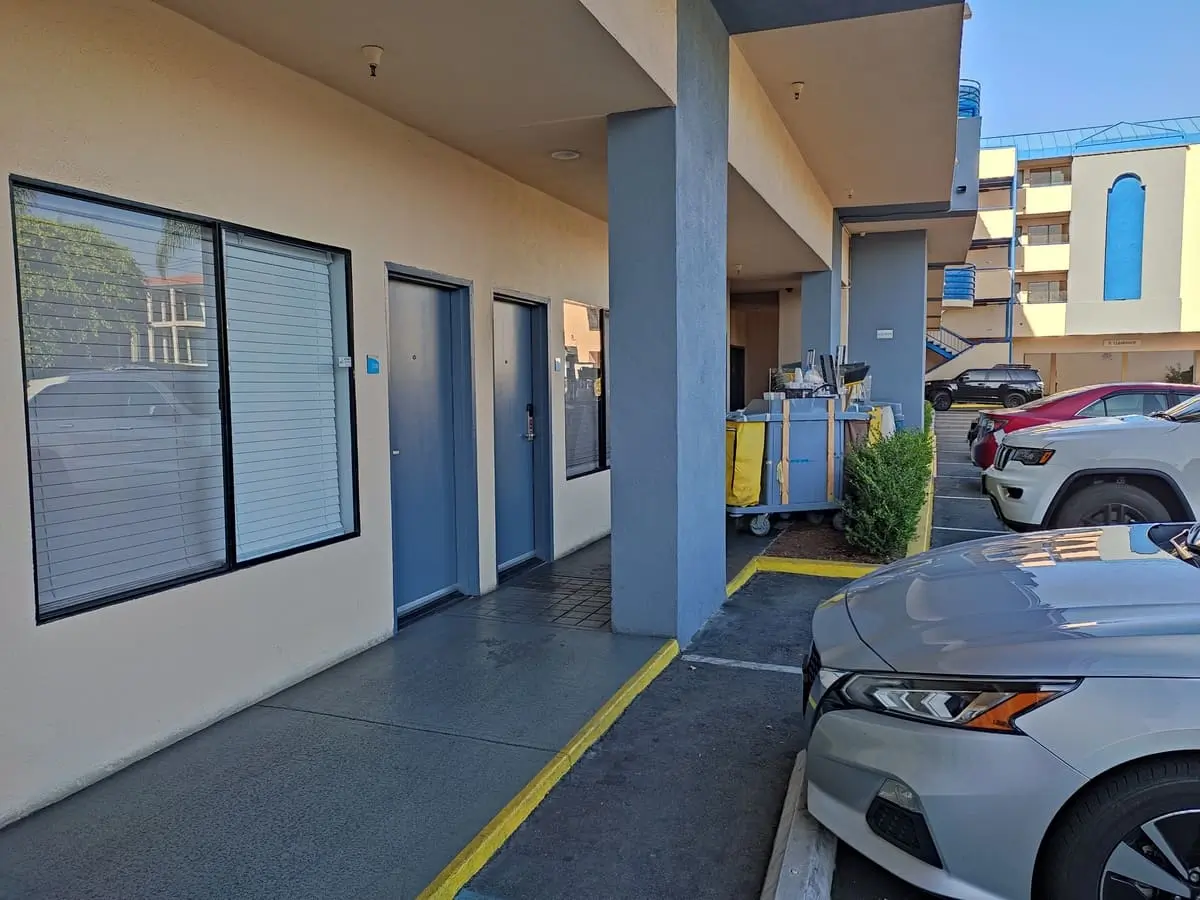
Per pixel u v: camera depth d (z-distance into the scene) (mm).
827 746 2775
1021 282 39281
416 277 5609
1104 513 6652
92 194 3393
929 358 37500
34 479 3266
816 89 7371
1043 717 2350
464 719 4070
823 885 2762
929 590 3135
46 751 3242
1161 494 6535
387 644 5227
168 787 3404
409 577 5797
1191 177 35750
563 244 7746
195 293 3961
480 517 6375
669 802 3398
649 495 5273
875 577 3564
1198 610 2561
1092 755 2279
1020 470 7000
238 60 4090
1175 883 2232
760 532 8398
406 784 3430
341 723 4031
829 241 12008
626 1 4168
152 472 3770
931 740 2471
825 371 9758
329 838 3037
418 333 5836
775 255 10836
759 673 4855
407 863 2885
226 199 4051
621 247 5230
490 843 3025
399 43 4082
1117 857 2268
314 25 3865
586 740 3881
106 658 3479
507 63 4332
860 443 8250
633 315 5242
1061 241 38688
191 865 2875
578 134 5574
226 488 4113
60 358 3355
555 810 3346
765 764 3717
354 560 5023
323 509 4891
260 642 4312
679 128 5105
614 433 5332
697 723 4156
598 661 4867
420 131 5516
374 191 5113
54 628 3260
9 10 3061
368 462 5117
